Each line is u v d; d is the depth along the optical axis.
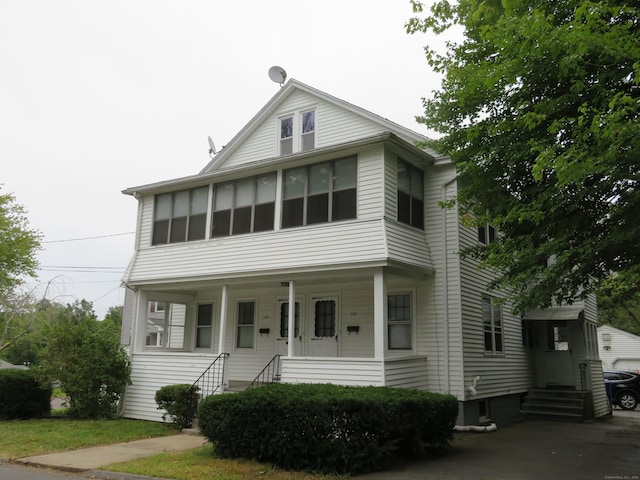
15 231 22.30
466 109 9.28
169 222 15.48
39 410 14.33
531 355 17.53
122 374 14.21
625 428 13.89
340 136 14.86
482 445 10.73
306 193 12.98
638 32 6.41
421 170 13.72
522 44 6.67
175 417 12.39
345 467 7.78
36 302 19.97
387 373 11.03
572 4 7.22
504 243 8.86
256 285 14.49
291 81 15.76
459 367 12.41
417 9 8.72
